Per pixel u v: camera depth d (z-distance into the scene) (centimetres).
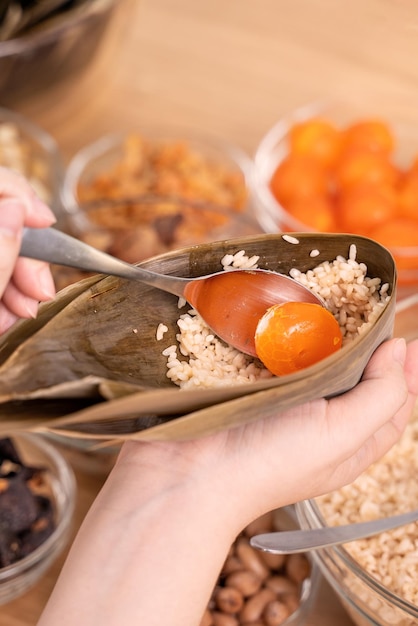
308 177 80
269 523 65
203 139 86
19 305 54
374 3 93
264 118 89
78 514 70
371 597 58
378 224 77
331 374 50
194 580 53
